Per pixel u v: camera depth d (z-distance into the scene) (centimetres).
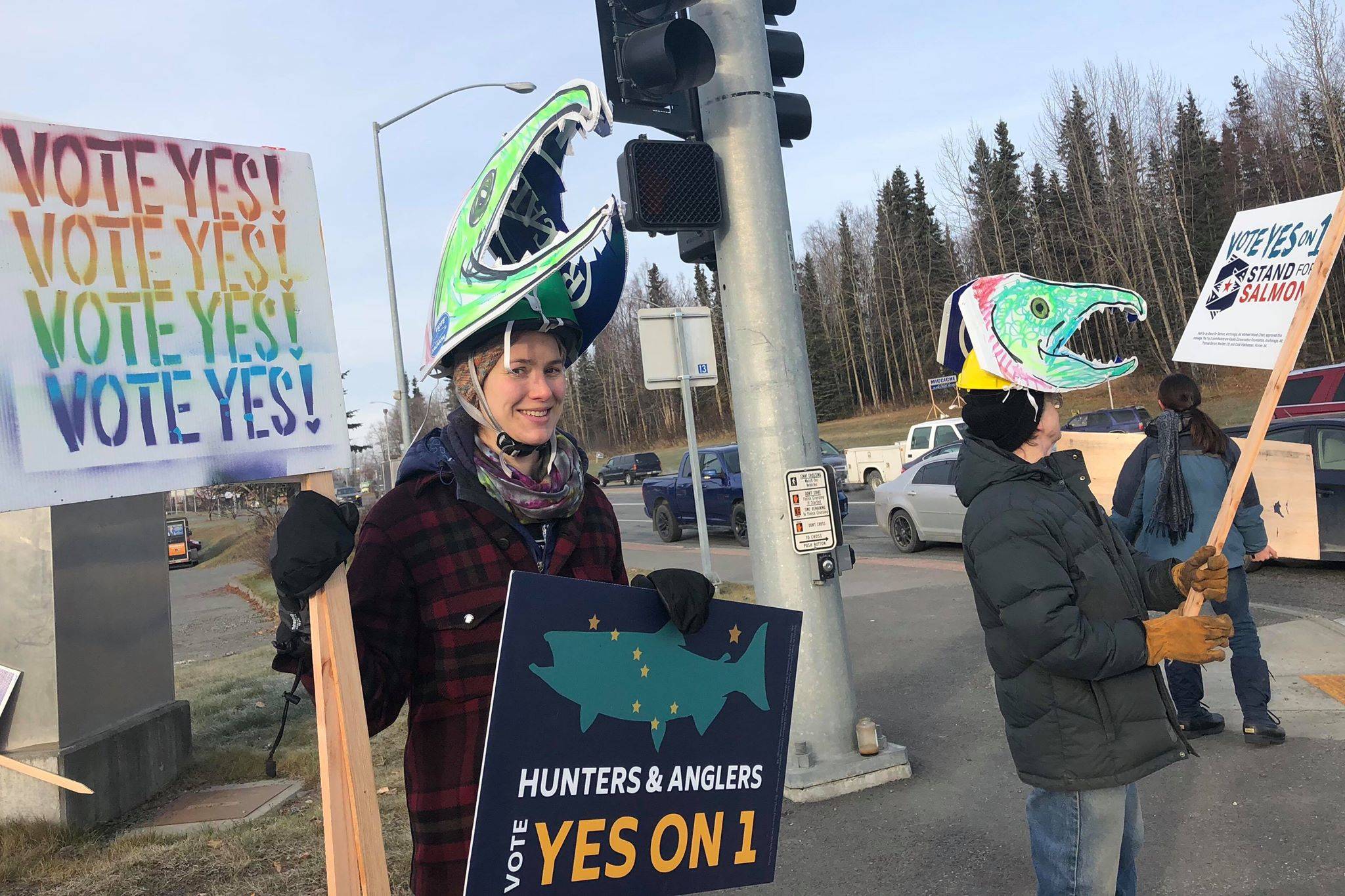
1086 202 5125
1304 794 389
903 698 589
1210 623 229
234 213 156
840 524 461
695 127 458
